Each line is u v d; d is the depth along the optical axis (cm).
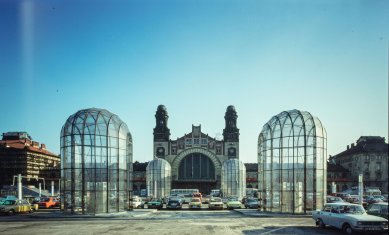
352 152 11775
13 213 4291
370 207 2727
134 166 12794
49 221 3506
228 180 9288
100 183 4088
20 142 11481
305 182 4159
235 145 11469
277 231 2714
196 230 2781
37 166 11288
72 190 4034
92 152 4088
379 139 11350
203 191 11475
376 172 10869
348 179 11562
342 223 2569
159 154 11506
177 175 11425
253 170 12925
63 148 4172
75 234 2597
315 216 2962
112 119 4269
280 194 4272
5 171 10656
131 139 4759
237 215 4141
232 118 11650
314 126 4212
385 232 2459
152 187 9500
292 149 4253
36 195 7962
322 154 4259
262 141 4681
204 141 11500
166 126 11706
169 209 5559
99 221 3472
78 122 4109
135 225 3122
